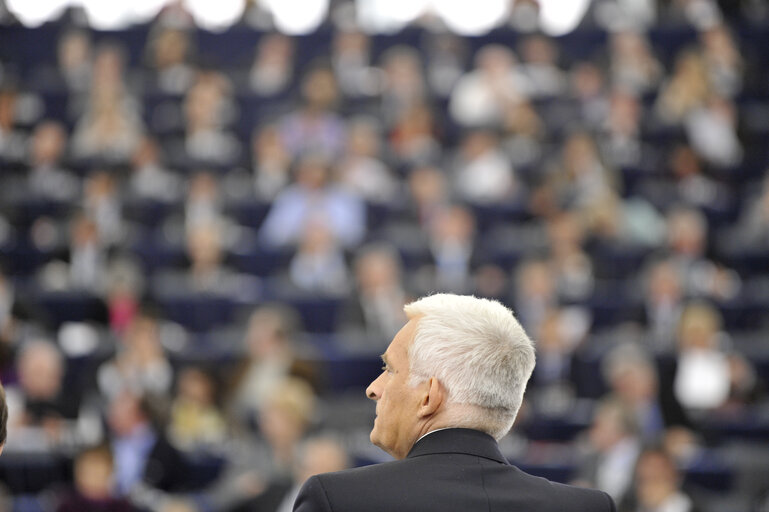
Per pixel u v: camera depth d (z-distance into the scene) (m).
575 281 17.11
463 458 3.94
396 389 4.05
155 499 10.93
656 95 23.41
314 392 13.23
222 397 13.12
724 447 13.11
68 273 16.77
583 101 22.53
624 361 12.89
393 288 15.51
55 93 22.22
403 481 3.87
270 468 10.83
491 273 16.83
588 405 14.03
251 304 15.73
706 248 18.25
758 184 20.81
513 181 19.98
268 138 19.70
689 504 10.52
